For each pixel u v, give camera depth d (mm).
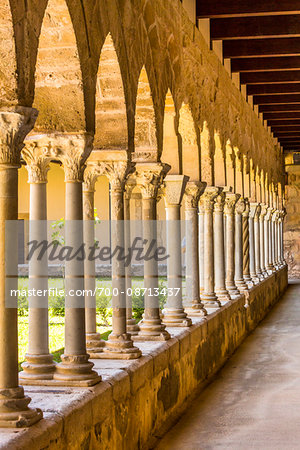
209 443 5199
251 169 13812
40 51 4254
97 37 4555
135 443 4914
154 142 6207
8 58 3252
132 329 6359
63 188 18094
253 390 7125
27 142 4449
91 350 5309
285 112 15930
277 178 20031
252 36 9344
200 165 8281
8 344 3385
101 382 4402
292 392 6988
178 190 7164
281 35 9352
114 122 5203
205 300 9219
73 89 4312
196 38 8289
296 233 23703
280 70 11547
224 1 8406
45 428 3365
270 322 13281
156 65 6258
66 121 4352
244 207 12219
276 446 5094
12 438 3139
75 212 4434
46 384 4309
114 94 5145
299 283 22516
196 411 6262
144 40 5832
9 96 3277
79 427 3803
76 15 4195
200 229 10367
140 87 5992
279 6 8336
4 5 3191
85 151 4387
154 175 6234
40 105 4348
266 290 15227
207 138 9023
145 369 5219
